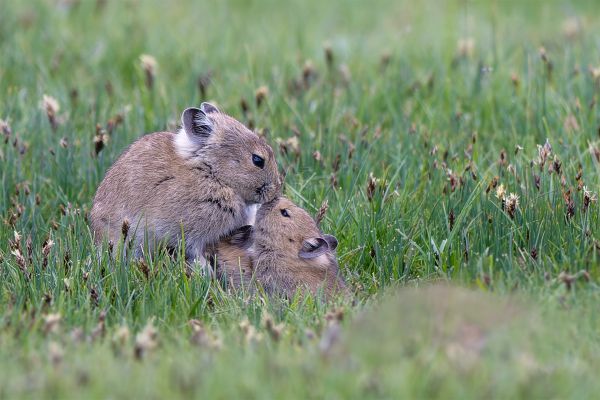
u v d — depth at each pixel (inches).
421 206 458.6
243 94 608.4
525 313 353.1
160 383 306.7
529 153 521.0
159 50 706.8
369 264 440.8
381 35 810.8
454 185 457.7
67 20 791.7
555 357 331.9
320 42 771.4
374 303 383.2
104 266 416.2
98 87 621.0
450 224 440.8
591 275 401.4
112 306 392.5
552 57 666.8
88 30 769.6
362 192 472.1
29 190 482.0
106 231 444.1
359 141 520.1
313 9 914.1
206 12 869.8
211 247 448.1
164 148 446.0
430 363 314.0
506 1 917.2
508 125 561.6
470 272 406.6
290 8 917.8
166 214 437.7
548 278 394.9
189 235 442.0
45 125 546.3
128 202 439.8
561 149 512.7
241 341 352.5
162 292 396.2
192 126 444.5
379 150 522.9
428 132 545.3
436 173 484.7
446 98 604.1
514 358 321.4
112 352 339.3
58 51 696.4
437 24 832.3
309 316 378.9
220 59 694.5
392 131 549.0
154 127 555.8
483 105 585.6
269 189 447.5
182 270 407.2
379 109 600.1
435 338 335.9
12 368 321.4
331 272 424.8
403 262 431.8
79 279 408.8
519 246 426.6
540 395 299.6
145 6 872.9
